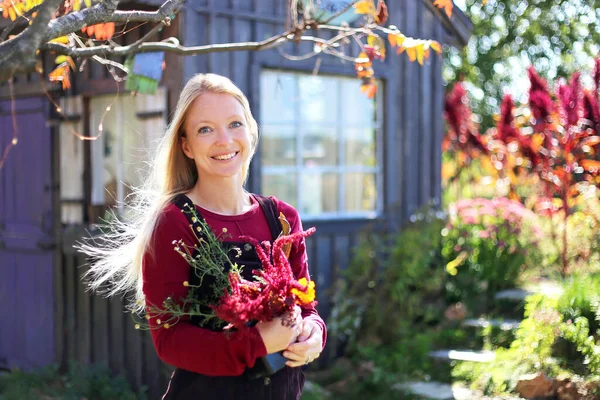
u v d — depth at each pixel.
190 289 1.98
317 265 5.75
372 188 6.28
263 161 5.45
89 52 2.90
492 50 13.62
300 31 3.32
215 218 2.09
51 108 5.57
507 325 5.21
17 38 1.76
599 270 5.54
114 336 5.36
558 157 6.07
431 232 5.93
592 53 12.95
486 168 8.25
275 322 1.87
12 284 6.05
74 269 5.56
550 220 6.20
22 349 6.01
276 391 2.05
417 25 6.46
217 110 2.10
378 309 5.47
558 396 3.94
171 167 2.21
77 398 4.99
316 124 5.80
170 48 3.17
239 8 5.16
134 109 5.10
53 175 5.64
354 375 5.01
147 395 5.16
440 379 4.80
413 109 6.51
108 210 5.28
